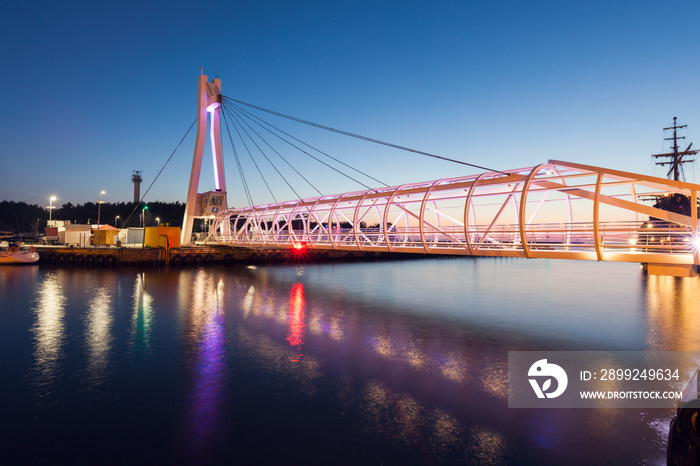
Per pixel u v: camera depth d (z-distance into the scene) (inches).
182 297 1307.8
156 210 7101.4
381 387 571.5
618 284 1819.6
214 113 2313.0
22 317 1002.1
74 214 7224.4
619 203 742.5
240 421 471.2
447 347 769.6
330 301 1284.4
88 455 398.9
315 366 659.4
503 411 496.4
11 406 508.1
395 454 404.2
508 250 800.3
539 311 1146.7
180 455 400.5
